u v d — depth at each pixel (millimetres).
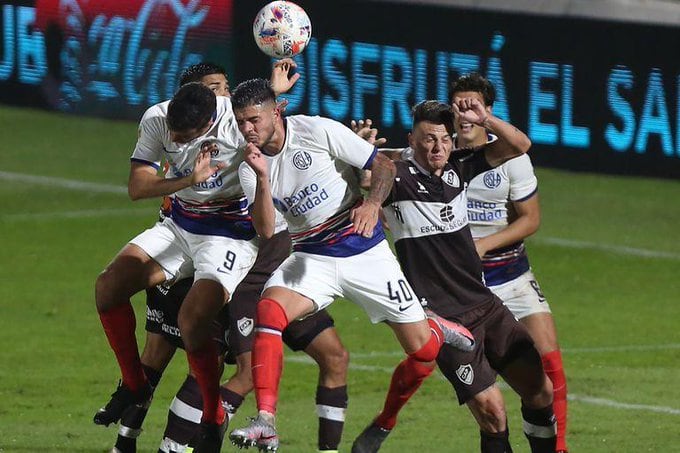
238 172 20812
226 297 21109
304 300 19625
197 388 21391
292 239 20172
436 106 20125
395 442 23703
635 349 31891
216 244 21281
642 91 48531
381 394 27875
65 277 39625
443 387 28453
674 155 48375
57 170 54875
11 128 60219
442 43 51500
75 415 26031
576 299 37656
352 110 53250
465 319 20641
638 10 48469
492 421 20531
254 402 27562
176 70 57750
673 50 47781
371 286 19875
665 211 47031
